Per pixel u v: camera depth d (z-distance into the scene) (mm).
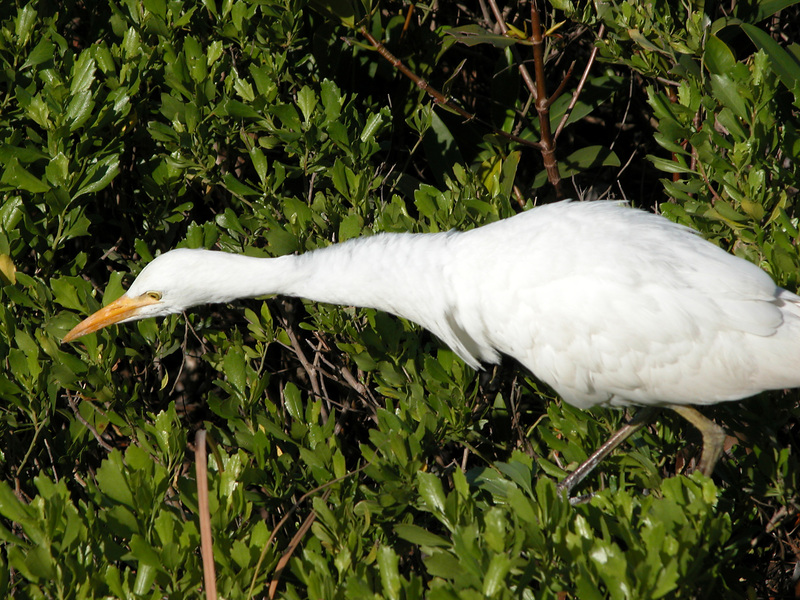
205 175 7719
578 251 6328
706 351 6094
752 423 6703
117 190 8844
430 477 4844
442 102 8242
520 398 7758
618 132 9906
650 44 7906
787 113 8234
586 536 4527
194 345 9211
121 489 5078
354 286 6930
